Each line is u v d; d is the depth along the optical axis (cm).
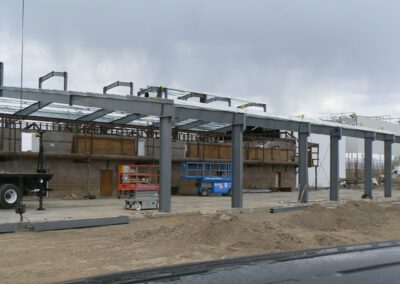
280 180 4309
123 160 3198
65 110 2623
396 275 647
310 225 1625
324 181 5166
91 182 3058
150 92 2244
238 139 2227
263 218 1903
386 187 3344
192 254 1101
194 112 2103
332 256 761
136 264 990
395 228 1702
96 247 1186
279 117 2416
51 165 2897
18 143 2816
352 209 1833
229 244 1201
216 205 2400
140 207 2070
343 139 5603
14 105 2458
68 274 891
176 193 3541
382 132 3212
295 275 631
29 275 877
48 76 2270
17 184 2127
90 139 3062
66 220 1549
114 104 2022
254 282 589
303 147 2584
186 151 3612
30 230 1466
